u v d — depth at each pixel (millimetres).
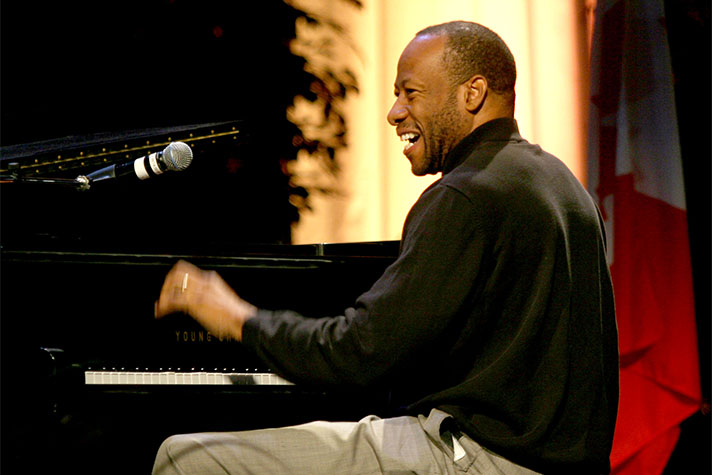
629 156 10172
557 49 11164
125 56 10398
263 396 6859
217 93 10578
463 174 5301
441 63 5801
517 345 5105
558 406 5145
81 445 7453
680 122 10820
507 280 5184
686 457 10672
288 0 10609
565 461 5125
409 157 6102
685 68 10812
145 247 7344
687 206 10836
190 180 10070
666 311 9945
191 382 6703
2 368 6859
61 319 6977
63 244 7539
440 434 5191
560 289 5270
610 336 5766
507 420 5113
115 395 6672
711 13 10703
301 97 10648
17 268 6836
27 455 7137
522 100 11109
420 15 10812
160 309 5629
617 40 10383
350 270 7484
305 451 5246
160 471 5176
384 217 10797
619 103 10281
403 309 4969
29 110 10211
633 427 9922
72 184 6973
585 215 5574
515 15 11070
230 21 10562
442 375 5387
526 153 5590
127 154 7871
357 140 10750
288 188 10570
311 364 5113
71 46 10273
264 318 5359
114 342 7078
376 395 7258
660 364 9922
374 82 10766
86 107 10344
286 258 7277
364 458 5262
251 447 5199
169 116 10516
